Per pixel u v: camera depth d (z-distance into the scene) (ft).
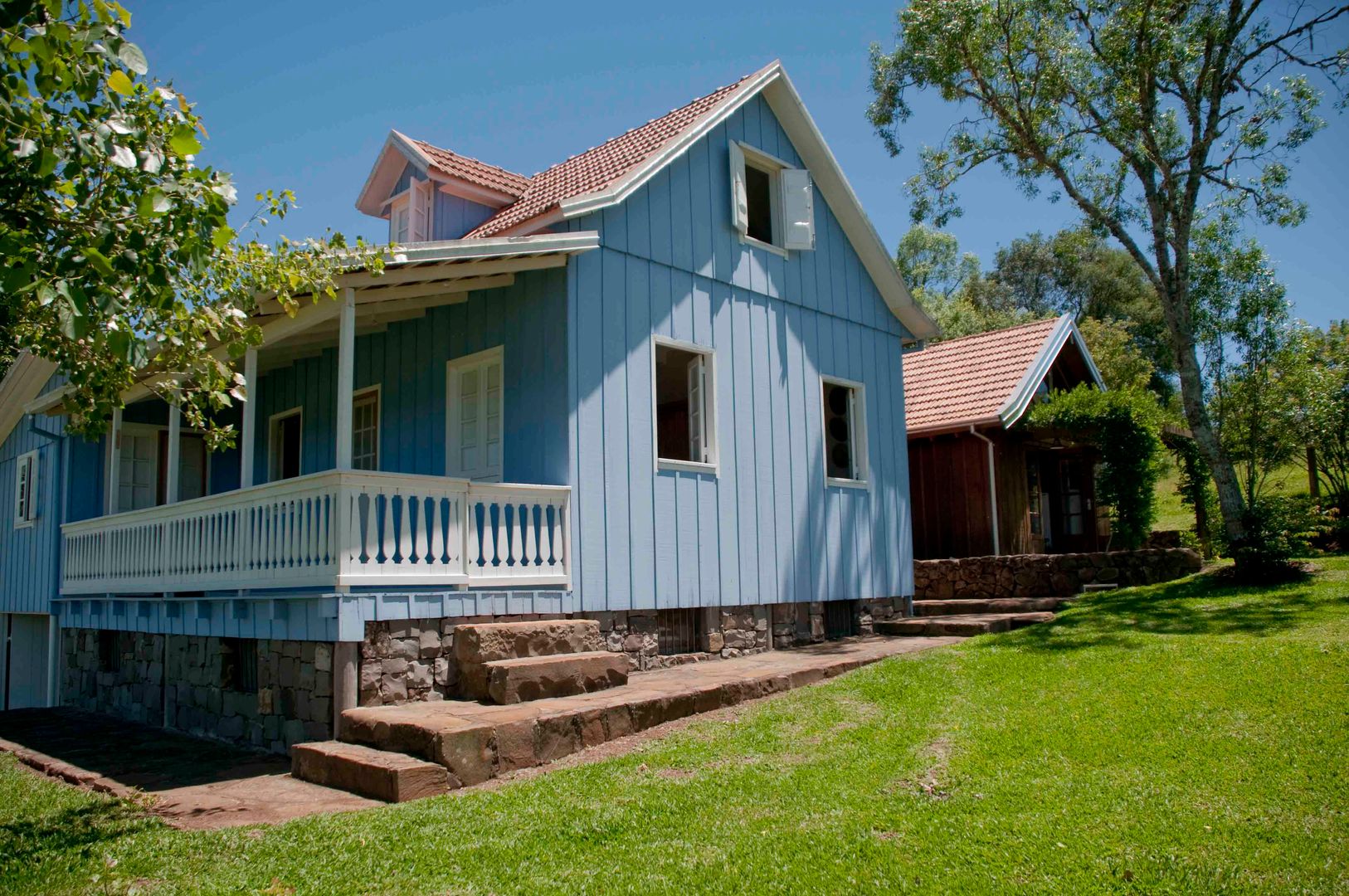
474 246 29.17
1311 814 17.29
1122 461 51.13
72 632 45.93
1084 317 149.07
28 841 19.15
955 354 62.03
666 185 37.58
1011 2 48.96
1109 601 41.88
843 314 46.47
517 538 30.50
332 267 25.45
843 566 44.09
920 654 34.63
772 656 37.29
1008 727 23.70
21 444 53.26
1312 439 51.24
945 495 56.08
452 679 28.27
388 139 41.81
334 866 16.60
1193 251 52.01
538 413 33.42
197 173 17.95
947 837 17.04
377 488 27.04
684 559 36.09
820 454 43.75
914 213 57.26
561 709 24.89
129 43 16.08
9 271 15.57
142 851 17.76
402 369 39.75
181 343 21.06
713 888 15.37
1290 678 25.34
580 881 15.79
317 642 27.17
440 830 18.44
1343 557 45.83
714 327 38.93
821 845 16.97
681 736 25.26
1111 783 19.33
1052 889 14.84
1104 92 49.08
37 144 16.10
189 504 34.06
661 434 41.14
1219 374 51.57
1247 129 47.65
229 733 31.94
